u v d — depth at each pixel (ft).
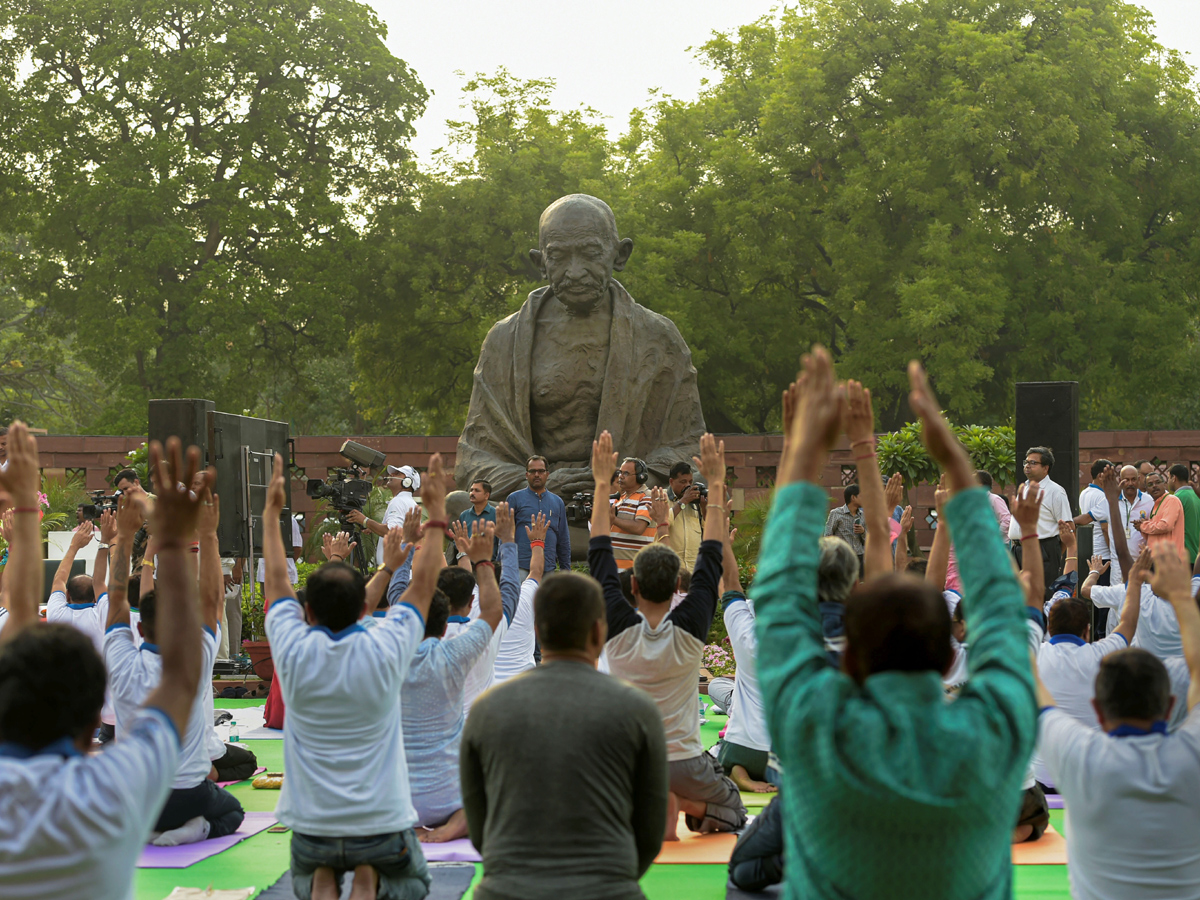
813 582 8.50
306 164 103.04
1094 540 42.39
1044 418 45.98
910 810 7.64
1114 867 11.19
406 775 15.42
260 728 33.50
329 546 21.30
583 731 11.39
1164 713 11.37
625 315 48.16
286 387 146.30
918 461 54.95
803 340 101.04
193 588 8.97
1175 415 120.26
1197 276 97.86
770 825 16.30
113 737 26.99
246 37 97.50
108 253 92.53
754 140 99.81
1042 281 95.04
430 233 101.55
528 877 11.11
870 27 96.58
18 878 8.03
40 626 8.79
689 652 18.61
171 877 17.88
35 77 98.58
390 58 105.91
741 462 70.90
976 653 8.53
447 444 72.28
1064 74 90.84
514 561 23.77
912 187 92.73
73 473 72.43
